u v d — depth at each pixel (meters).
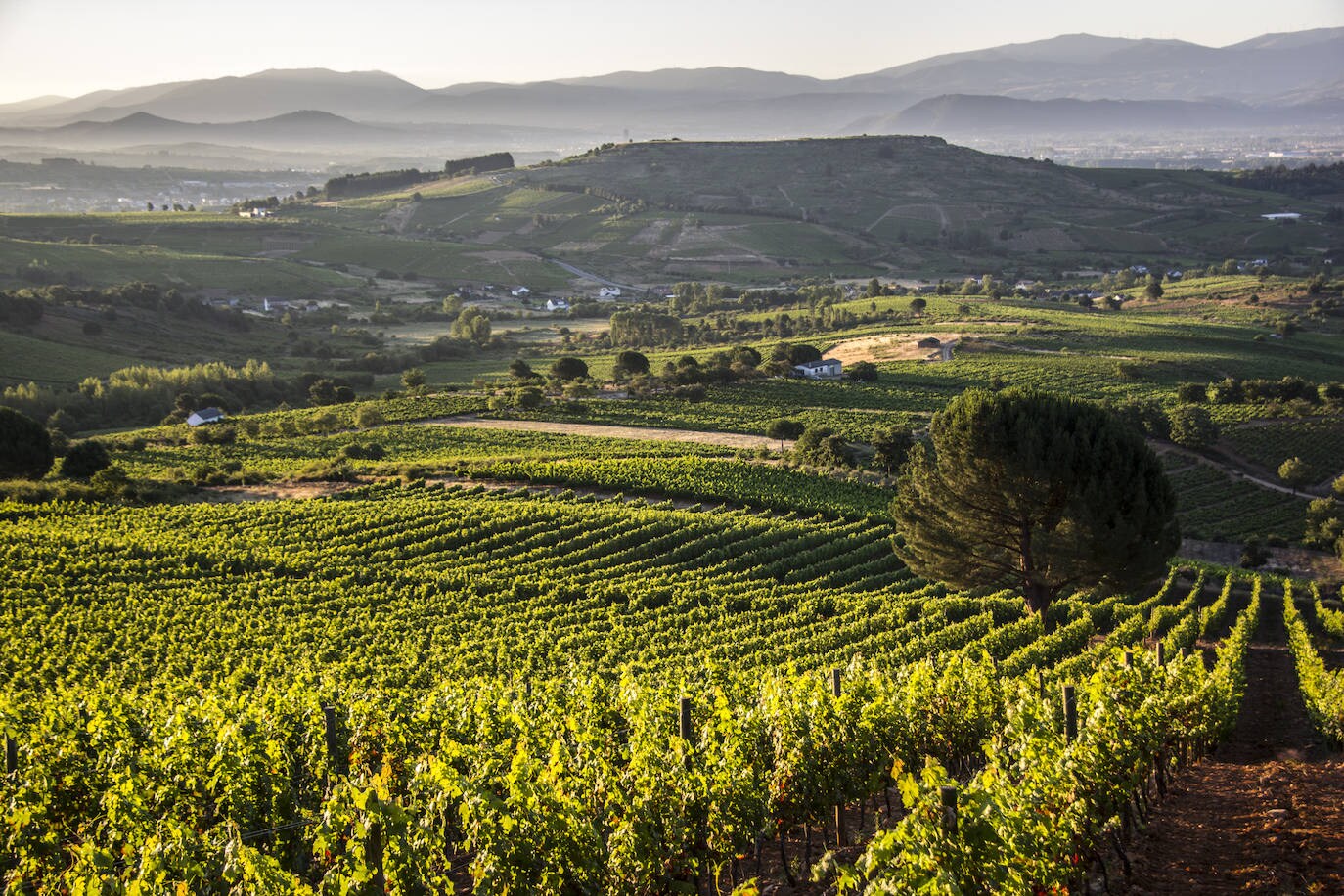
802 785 15.94
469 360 183.50
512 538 62.47
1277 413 117.81
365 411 112.81
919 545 40.69
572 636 43.81
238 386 143.50
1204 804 17.55
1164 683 20.52
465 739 20.05
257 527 64.50
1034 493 36.41
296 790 17.84
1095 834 13.70
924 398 129.62
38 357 154.88
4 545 56.25
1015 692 21.58
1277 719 29.00
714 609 48.34
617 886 13.88
